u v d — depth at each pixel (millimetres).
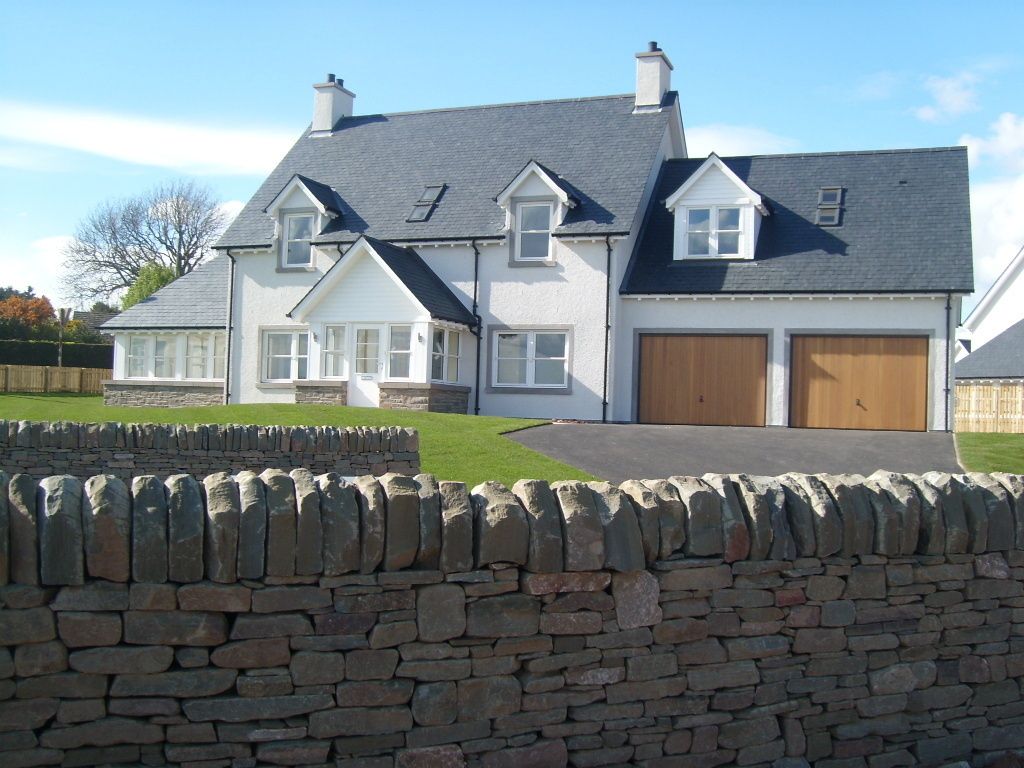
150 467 12148
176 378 32938
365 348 27047
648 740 4992
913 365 24859
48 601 4148
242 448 12453
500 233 27547
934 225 26156
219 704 4336
